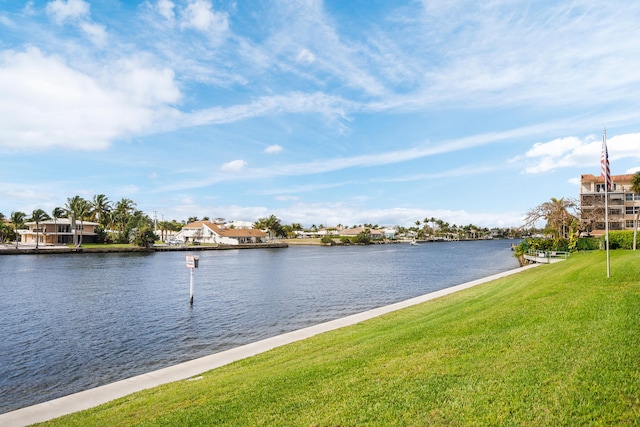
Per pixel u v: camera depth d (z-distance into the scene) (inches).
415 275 2071.9
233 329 881.5
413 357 372.8
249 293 1437.0
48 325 927.0
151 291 1486.2
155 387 427.2
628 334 336.2
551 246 2068.2
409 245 7554.1
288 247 6304.1
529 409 239.9
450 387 285.6
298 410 286.5
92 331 868.0
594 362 289.3
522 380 278.7
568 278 757.9
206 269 2466.8
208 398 348.5
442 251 5093.5
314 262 3149.6
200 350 724.0
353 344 512.1
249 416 289.0
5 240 4653.1
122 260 3122.5
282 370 414.0
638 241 1648.6
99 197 5142.7
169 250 4512.8
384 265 2797.7
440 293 1054.4
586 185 2908.5
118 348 737.0
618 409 227.0
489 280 1252.5
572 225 2089.1
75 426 327.9
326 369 378.9
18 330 879.1
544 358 311.7
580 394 247.8
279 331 861.2
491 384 279.9
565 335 359.6
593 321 390.0
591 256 1309.1
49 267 2440.9
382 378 325.4
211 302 1240.2
